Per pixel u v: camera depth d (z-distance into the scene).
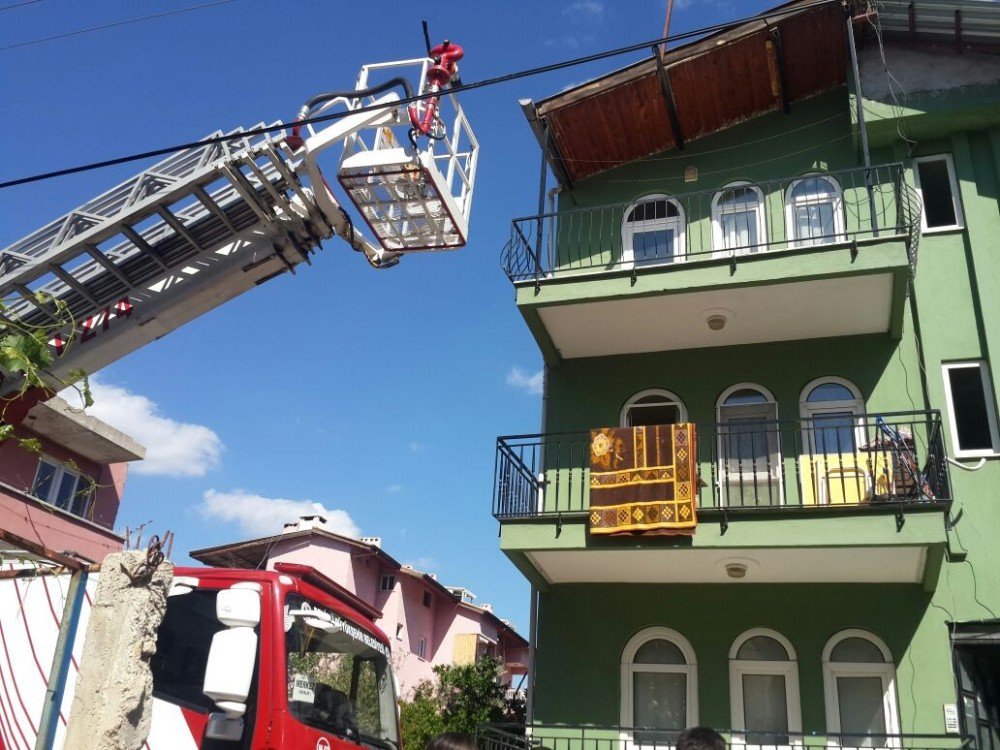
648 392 13.41
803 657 11.48
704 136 14.80
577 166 15.00
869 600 11.50
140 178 10.65
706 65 13.55
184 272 11.25
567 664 12.29
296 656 6.73
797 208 13.77
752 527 10.71
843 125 14.06
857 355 12.68
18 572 6.20
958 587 11.20
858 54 13.80
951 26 13.27
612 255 14.40
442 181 10.58
